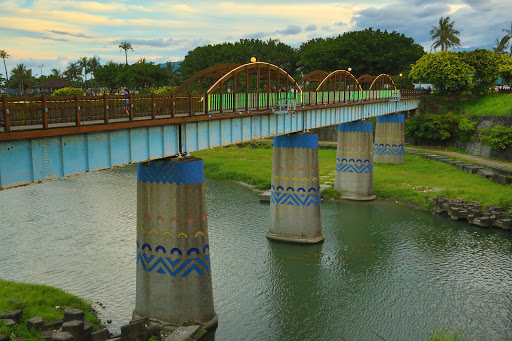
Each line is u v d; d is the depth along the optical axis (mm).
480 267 34031
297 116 38875
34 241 37594
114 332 23938
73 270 31828
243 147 97375
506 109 78812
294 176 39062
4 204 49844
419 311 27656
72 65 147625
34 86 120062
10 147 15992
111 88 124125
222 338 24469
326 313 27375
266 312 27375
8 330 20469
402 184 59531
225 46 116750
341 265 34531
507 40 116312
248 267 33812
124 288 29297
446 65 88312
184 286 24500
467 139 80250
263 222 44625
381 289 30531
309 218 39125
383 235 41500
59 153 17844
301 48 124375
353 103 50781
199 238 24562
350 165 55375
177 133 24125
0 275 30656
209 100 26781
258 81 32250
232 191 58375
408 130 87938
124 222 43156
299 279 31984
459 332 24125
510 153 69125
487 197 49656
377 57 102688
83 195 54719
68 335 19969
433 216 47562
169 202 23906
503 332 25266
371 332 25391
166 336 23719
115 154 20359
